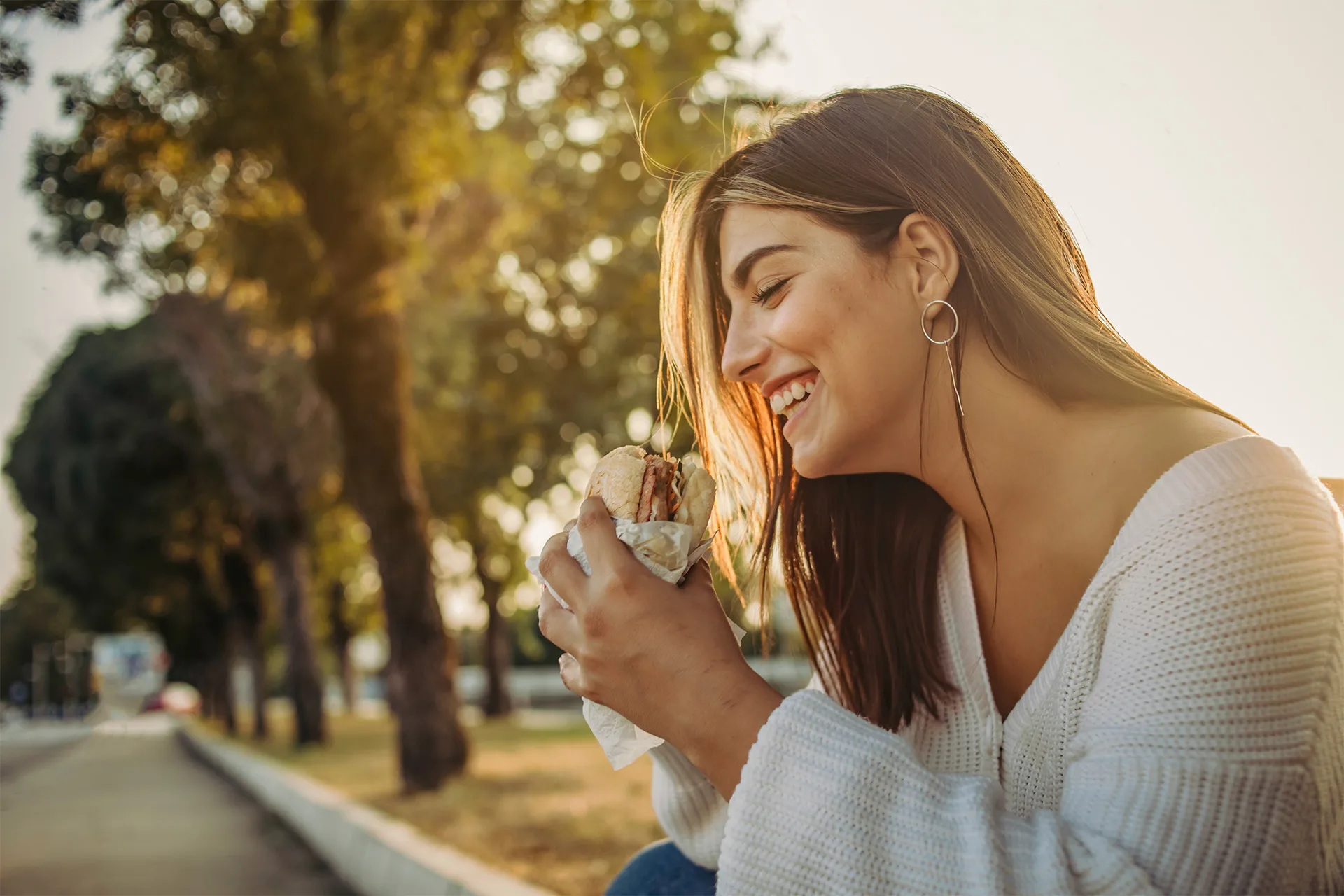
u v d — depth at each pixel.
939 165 1.20
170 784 15.15
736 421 1.57
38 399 28.33
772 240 1.21
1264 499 0.97
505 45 9.95
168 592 33.75
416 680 10.05
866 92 1.28
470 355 16.80
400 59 8.89
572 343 16.97
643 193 13.34
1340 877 1.01
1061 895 0.87
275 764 12.89
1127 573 1.01
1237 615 0.93
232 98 8.20
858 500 1.42
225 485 27.41
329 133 8.51
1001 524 1.23
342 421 10.38
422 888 4.55
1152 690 0.95
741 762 1.02
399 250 9.38
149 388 27.03
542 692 51.56
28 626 73.88
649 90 10.66
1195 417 1.11
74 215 9.66
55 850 8.04
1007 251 1.19
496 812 6.95
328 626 44.06
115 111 8.30
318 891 6.03
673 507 1.18
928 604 1.37
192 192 9.66
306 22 8.95
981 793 0.96
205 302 15.81
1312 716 0.92
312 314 9.57
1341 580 0.96
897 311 1.19
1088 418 1.16
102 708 69.19
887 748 0.98
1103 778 0.95
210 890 6.12
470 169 10.55
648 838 5.61
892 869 0.93
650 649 1.05
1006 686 1.33
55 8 5.22
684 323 1.53
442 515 22.11
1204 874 0.89
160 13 7.89
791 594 1.58
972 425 1.19
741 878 0.97
